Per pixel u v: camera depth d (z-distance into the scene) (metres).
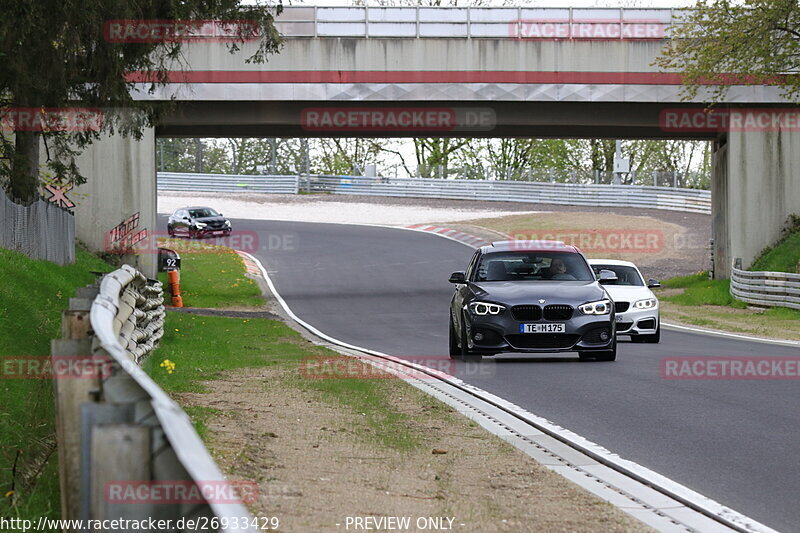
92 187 86.94
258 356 42.84
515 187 188.75
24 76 47.91
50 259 59.53
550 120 93.81
